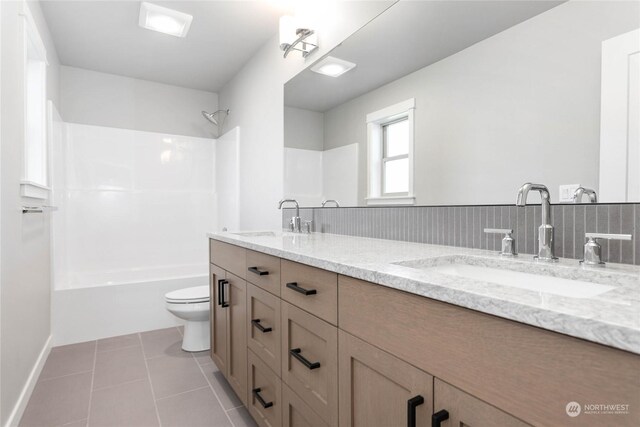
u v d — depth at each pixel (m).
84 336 2.62
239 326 1.63
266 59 2.71
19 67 1.70
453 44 1.33
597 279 0.81
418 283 0.68
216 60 3.06
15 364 1.58
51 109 2.50
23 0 1.74
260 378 1.43
